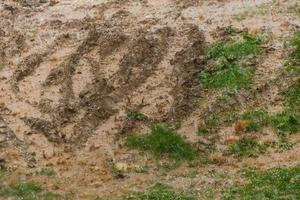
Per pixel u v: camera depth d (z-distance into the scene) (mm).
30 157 19781
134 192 17812
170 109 21625
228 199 17000
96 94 22531
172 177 18516
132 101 22203
